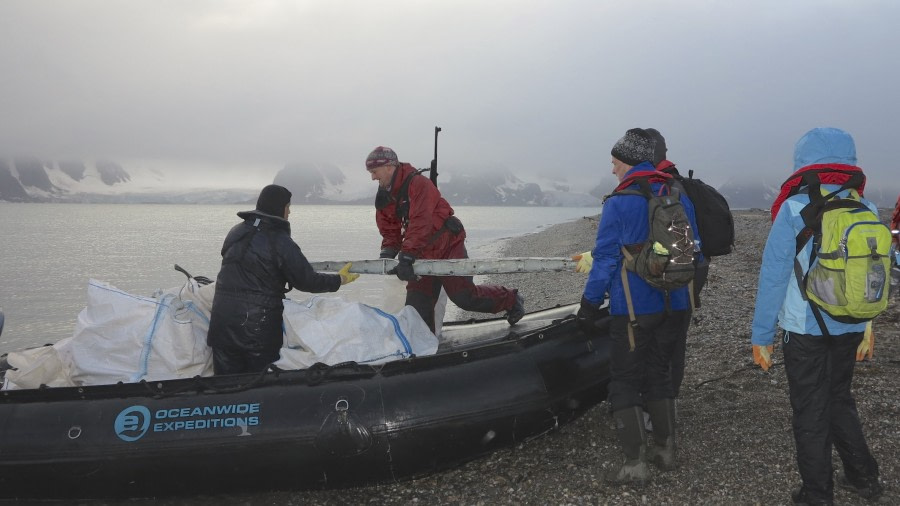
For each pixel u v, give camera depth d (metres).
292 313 4.30
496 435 3.98
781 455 3.97
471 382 3.99
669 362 3.79
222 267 4.29
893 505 3.30
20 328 14.42
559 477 3.98
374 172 5.03
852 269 2.79
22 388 4.13
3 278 24.64
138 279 24.67
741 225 29.30
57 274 26.25
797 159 3.10
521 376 4.09
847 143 2.99
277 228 4.30
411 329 4.62
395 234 5.41
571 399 4.25
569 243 34.28
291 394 3.83
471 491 3.92
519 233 57.19
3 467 3.66
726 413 4.72
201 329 4.39
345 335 4.23
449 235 5.19
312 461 3.72
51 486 3.71
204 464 3.68
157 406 3.77
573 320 4.53
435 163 5.61
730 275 12.19
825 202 2.92
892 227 3.74
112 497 3.80
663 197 3.46
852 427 3.25
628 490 3.70
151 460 3.66
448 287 5.25
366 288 16.06
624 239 3.53
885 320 7.11
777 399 4.94
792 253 3.01
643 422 3.69
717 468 3.88
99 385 3.85
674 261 3.34
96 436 3.68
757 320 3.12
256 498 3.97
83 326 4.27
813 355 3.04
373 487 4.04
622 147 3.66
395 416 3.78
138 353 4.22
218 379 3.88
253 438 3.68
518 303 5.51
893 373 5.25
